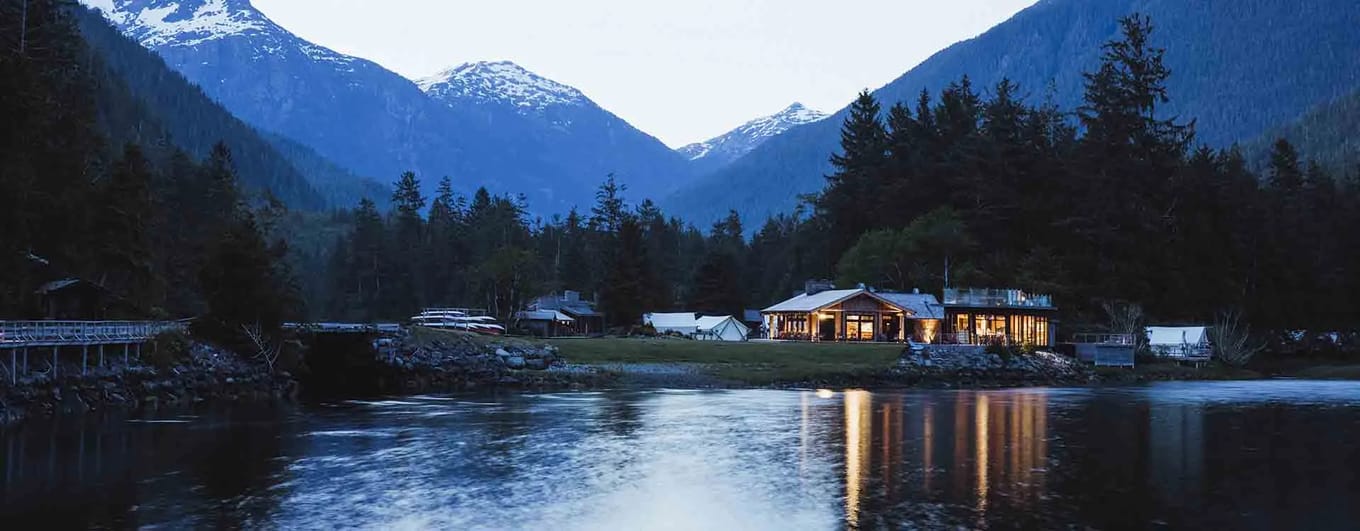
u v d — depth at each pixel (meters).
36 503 35.78
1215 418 64.12
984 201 162.12
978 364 108.25
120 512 34.50
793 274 197.88
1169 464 45.00
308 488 38.84
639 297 159.88
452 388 89.25
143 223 97.38
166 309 112.62
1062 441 52.66
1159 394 86.56
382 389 88.19
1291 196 190.25
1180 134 179.25
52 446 48.56
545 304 164.25
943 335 118.88
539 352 101.19
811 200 196.88
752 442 51.94
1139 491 38.81
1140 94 171.00
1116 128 167.50
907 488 39.38
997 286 146.12
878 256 150.75
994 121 171.50
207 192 159.25
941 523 33.56
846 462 45.53
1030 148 169.50
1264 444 51.56
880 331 122.75
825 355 106.75
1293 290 163.38
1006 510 35.47
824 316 122.56
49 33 115.06
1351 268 172.38
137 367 70.25
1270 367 132.25
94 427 55.91
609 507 35.91
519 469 43.38
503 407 70.06
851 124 188.00
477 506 35.88
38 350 63.38
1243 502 36.81
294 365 87.75
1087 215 154.50
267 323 85.88
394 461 45.34
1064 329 133.38
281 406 70.19
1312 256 168.50
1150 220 155.62
